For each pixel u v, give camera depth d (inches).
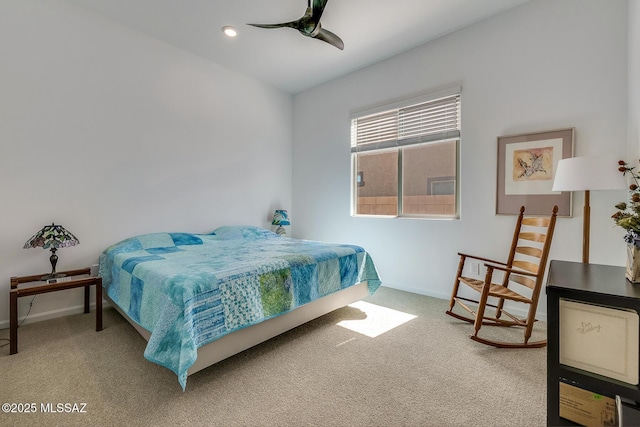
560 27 94.5
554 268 60.0
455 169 122.4
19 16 94.3
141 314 73.5
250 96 161.2
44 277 92.7
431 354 76.8
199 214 141.6
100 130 111.2
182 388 56.7
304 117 177.8
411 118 132.9
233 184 155.0
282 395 60.3
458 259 118.3
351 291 106.0
